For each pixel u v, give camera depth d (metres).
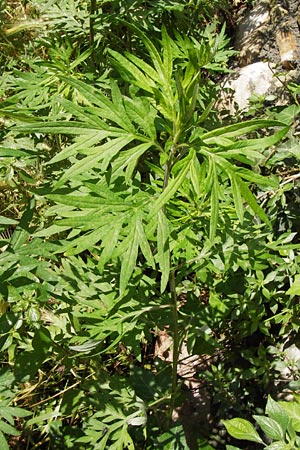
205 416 0.89
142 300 0.69
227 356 0.93
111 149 0.56
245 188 0.57
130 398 0.74
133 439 0.80
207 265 0.72
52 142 0.92
